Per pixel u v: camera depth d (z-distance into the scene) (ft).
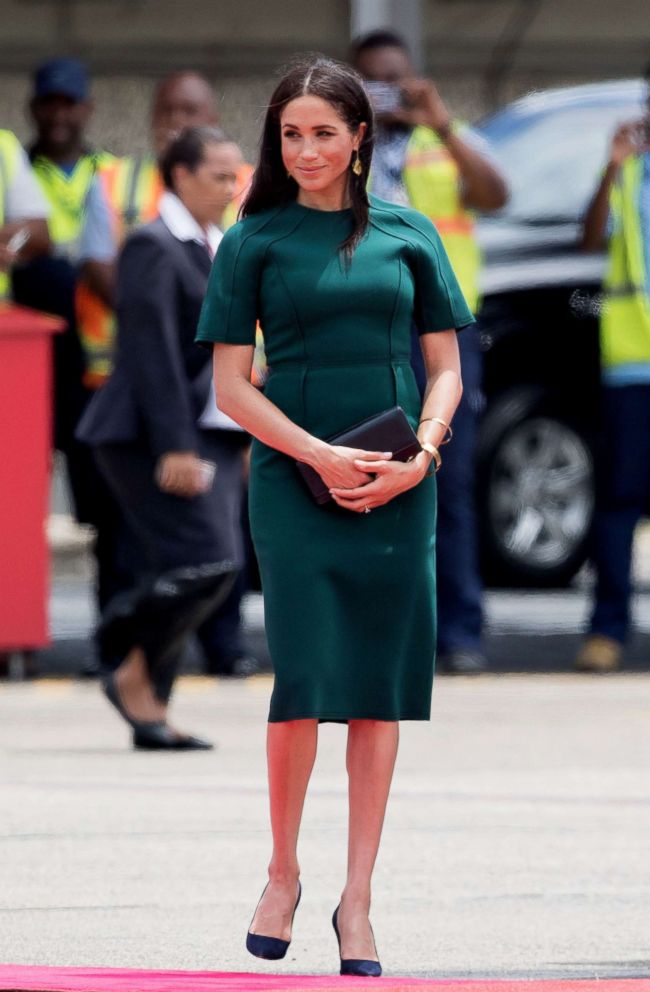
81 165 116.16
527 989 49.32
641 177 109.81
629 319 110.22
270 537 52.85
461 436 108.17
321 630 52.39
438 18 224.33
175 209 87.86
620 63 227.61
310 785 79.97
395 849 68.80
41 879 64.34
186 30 222.28
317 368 52.95
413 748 88.53
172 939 57.31
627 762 85.25
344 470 51.88
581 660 111.96
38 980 50.57
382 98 104.17
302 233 53.31
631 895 62.49
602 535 112.16
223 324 53.36
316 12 223.51
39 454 107.55
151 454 86.74
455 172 105.19
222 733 92.17
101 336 108.99
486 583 137.59
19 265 110.11
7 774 81.87
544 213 138.62
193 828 71.97
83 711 98.89
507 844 69.56
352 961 52.21
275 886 53.31
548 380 136.67
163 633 86.58
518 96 227.40
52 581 160.76
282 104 52.85
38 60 220.43
